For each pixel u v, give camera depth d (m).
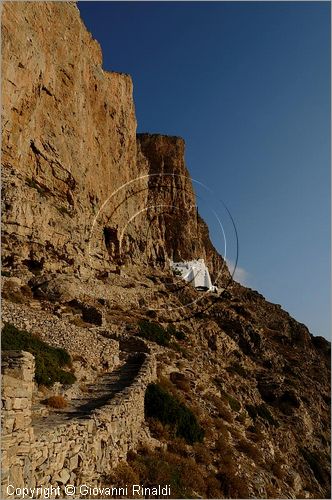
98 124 51.44
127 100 63.88
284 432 34.09
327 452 39.12
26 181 33.66
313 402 46.03
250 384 40.59
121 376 20.55
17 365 9.53
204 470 17.61
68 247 35.69
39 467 9.58
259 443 26.30
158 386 20.64
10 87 31.02
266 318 75.69
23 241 30.34
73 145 42.22
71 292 29.20
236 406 29.78
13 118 31.83
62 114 40.75
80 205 41.56
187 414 20.17
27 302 25.27
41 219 32.50
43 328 20.92
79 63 45.66
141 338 29.36
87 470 11.48
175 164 90.56
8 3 31.25
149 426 18.38
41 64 35.75
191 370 29.08
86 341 22.05
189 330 42.28
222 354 44.19
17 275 28.12
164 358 27.61
